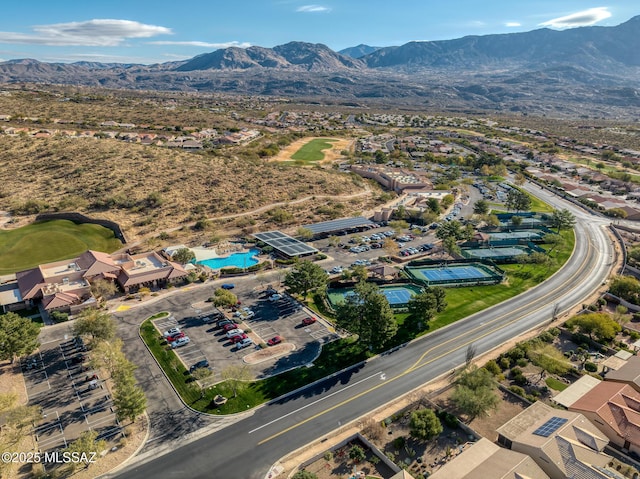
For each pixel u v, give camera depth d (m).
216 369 88.50
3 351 84.81
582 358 96.19
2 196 182.62
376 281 133.50
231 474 65.19
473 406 75.56
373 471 66.62
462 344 102.25
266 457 68.38
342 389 85.06
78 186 193.75
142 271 126.56
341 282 130.12
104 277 124.00
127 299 118.25
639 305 119.62
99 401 79.75
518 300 125.81
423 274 141.00
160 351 94.38
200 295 121.94
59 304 108.88
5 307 110.50
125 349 95.38
